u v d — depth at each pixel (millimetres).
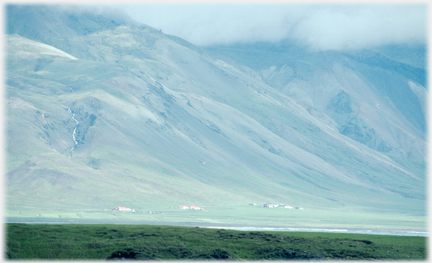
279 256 114188
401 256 118750
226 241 123812
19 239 115312
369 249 123875
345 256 116500
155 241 118312
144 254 107688
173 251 111625
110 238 121750
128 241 117625
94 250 110438
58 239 117000
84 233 127125
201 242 120938
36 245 110938
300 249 118062
